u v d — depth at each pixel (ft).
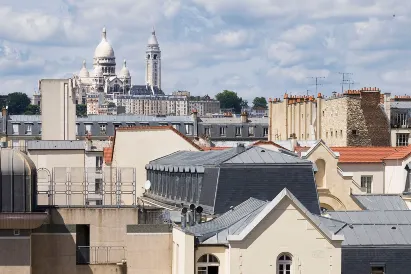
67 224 498.28
